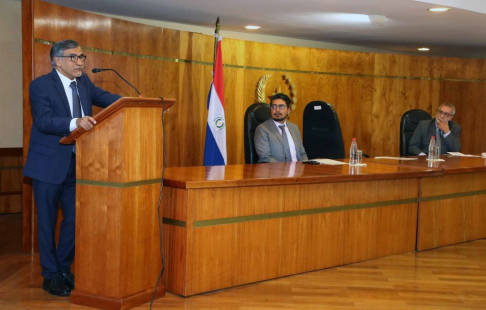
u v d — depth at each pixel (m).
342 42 8.22
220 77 5.92
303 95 7.68
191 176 3.58
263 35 7.71
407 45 8.29
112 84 5.52
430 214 4.86
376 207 4.43
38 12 4.50
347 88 8.02
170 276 3.48
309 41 8.15
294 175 3.79
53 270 3.49
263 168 4.18
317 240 4.07
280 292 3.57
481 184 5.31
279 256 3.86
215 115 5.89
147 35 5.91
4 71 6.30
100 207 3.15
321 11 5.75
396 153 8.44
